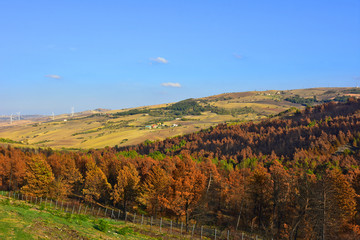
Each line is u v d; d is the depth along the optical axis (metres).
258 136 182.25
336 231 49.84
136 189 71.50
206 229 60.97
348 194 52.84
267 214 66.44
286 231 55.12
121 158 126.19
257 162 130.12
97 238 23.53
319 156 127.38
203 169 90.06
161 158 139.88
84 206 72.25
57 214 30.73
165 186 67.94
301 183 59.78
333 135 147.38
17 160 90.94
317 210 48.16
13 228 19.08
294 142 154.75
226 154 161.25
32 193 66.75
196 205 63.12
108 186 75.81
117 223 43.94
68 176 85.56
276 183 59.84
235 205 72.25
